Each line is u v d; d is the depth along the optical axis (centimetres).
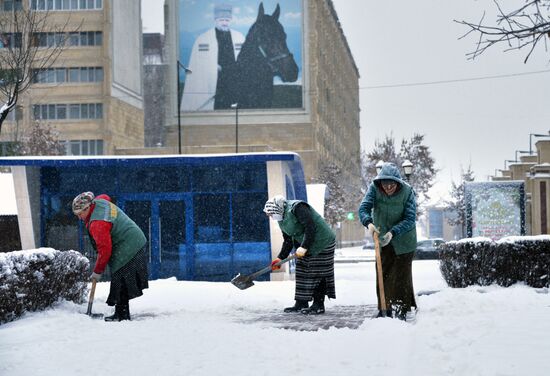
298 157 1822
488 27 723
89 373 528
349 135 11375
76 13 6619
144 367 543
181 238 1828
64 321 817
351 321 816
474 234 2575
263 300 1088
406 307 802
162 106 9269
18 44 1962
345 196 6925
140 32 7669
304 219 905
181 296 1156
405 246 807
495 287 1191
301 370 512
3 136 5766
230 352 596
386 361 530
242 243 1814
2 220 2334
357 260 4062
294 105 7631
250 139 7644
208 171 1830
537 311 760
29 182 1806
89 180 1845
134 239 868
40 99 6481
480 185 2584
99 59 6631
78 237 1839
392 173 815
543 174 3697
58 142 5578
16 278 844
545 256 1174
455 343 560
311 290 920
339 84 10006
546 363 464
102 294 1192
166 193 1834
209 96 7688
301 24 7650
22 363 572
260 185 1817
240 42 7669
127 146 7125
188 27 7694
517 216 2564
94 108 6625
